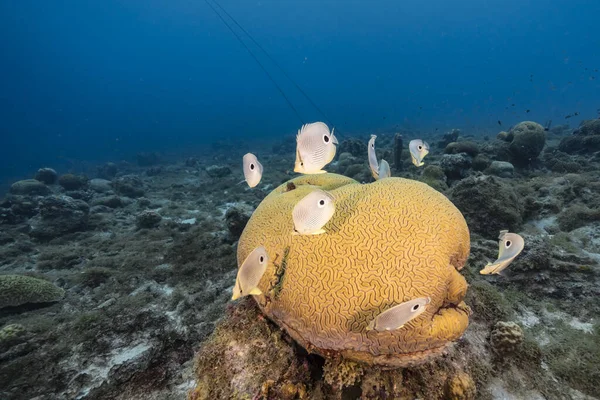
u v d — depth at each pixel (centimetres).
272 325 60
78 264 161
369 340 47
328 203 45
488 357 65
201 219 215
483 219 126
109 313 106
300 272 54
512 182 175
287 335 59
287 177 305
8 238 195
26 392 80
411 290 49
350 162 284
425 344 46
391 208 58
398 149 246
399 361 48
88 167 681
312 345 52
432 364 55
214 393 54
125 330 98
